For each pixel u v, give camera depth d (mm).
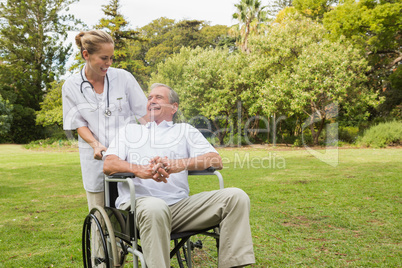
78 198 6207
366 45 19250
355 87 16750
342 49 16062
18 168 10977
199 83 17109
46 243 3617
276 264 2852
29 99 29094
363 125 18688
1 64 29469
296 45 16406
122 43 31625
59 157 14812
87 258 2449
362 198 5449
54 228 4234
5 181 8352
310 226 3963
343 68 14977
